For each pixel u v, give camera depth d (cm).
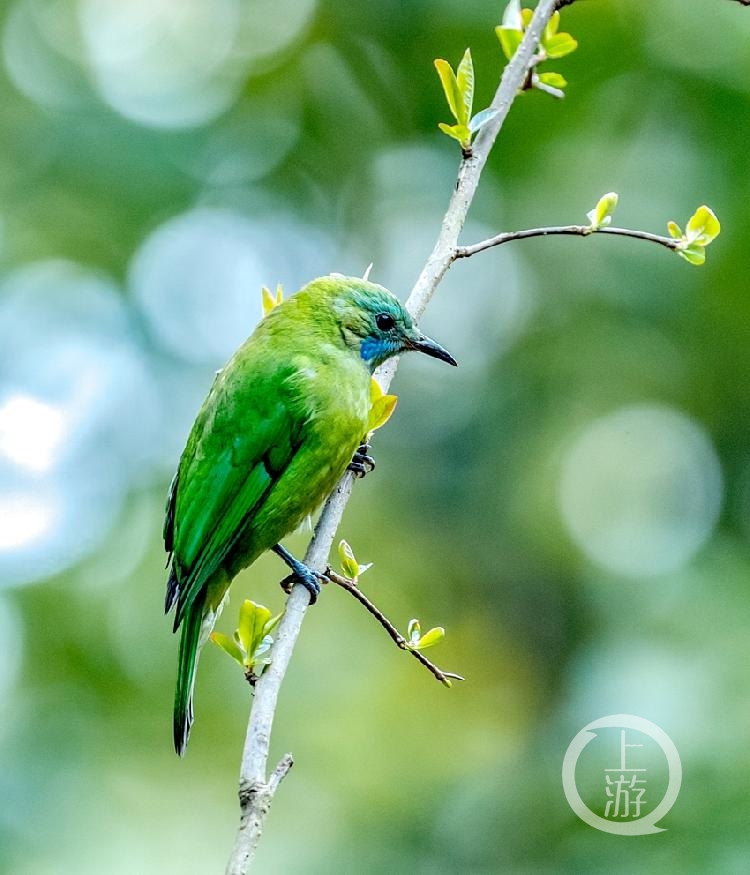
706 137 1623
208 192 1705
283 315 834
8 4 1747
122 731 1348
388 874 1280
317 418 796
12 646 1392
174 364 1628
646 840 1028
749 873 970
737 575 1342
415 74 1798
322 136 1836
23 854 1212
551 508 1611
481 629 1606
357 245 1855
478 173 722
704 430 1641
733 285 1569
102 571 1464
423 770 1409
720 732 1058
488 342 1778
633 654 1177
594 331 1666
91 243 1638
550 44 773
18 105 1709
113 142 1667
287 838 1323
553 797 1207
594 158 1678
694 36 1620
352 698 1452
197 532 794
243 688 1378
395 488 1725
